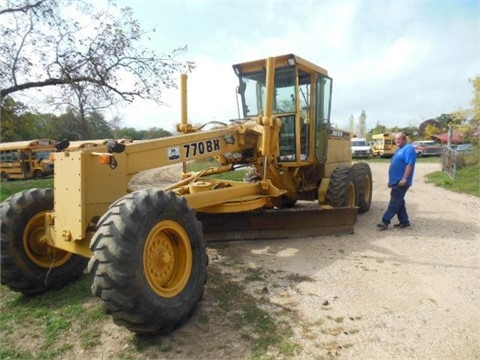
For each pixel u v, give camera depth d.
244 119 6.03
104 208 3.68
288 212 6.05
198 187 5.32
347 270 4.80
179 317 3.27
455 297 4.05
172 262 3.49
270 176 6.26
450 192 11.69
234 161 6.09
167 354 3.04
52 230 3.80
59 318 3.56
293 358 3.00
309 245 5.82
